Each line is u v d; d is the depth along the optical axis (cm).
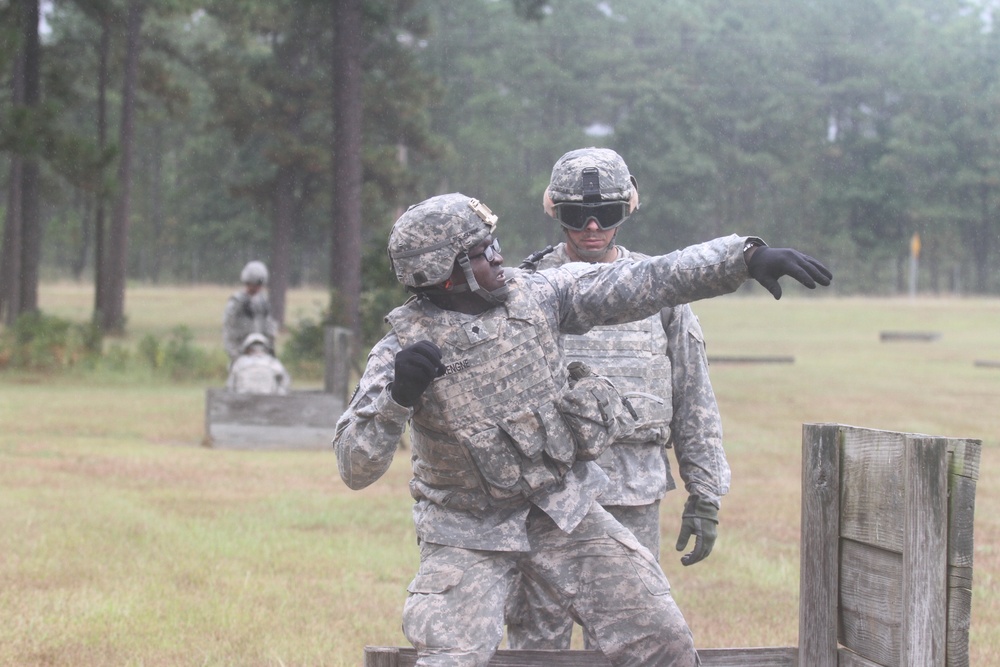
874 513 502
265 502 1455
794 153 11331
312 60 6353
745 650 546
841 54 11838
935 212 11500
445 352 487
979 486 1634
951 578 468
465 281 491
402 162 6341
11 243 4388
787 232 11331
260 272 2175
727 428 2278
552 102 11188
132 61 5216
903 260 11850
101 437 2092
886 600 494
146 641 852
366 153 6038
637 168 10725
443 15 11081
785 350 4800
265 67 6094
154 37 5884
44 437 2055
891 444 489
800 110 11438
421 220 484
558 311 506
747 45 11575
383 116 6400
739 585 1070
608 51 11200
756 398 2844
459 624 485
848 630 523
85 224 9975
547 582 514
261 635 875
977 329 6519
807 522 535
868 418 2450
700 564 1153
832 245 11369
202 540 1205
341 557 1152
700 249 488
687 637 505
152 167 11125
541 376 493
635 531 604
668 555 1195
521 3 4362
